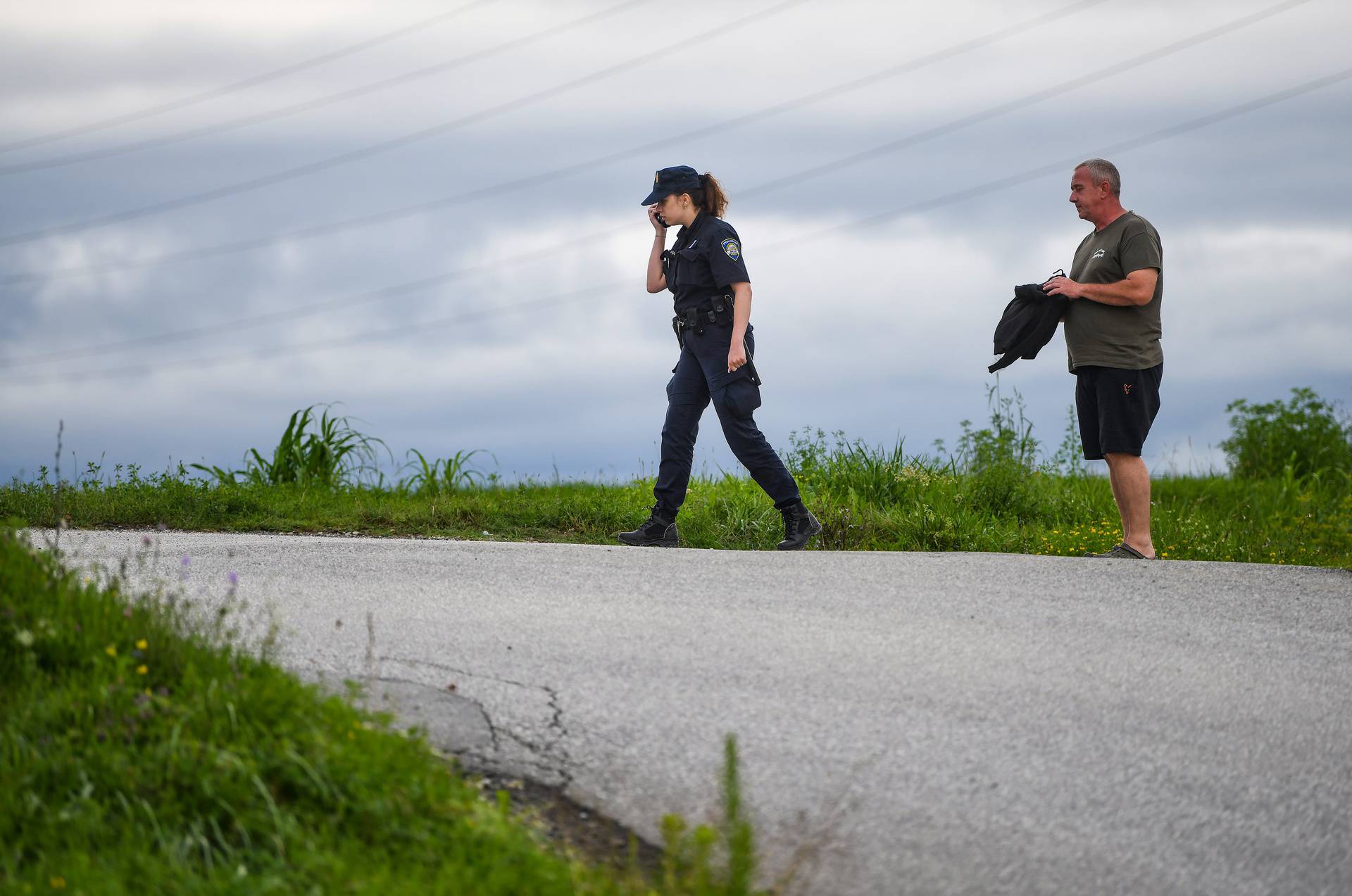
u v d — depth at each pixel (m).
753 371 24.02
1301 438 46.56
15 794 9.48
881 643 15.50
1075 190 23.52
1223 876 9.75
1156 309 23.06
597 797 10.83
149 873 8.63
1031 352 23.84
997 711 13.05
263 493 33.53
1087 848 10.09
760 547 29.41
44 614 12.10
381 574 19.62
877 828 10.30
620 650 14.86
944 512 31.64
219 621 12.56
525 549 22.53
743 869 8.43
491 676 13.64
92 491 31.28
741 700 13.13
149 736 10.22
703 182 24.59
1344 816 10.83
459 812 9.62
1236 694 13.86
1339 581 19.81
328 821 9.43
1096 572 20.23
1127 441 22.92
